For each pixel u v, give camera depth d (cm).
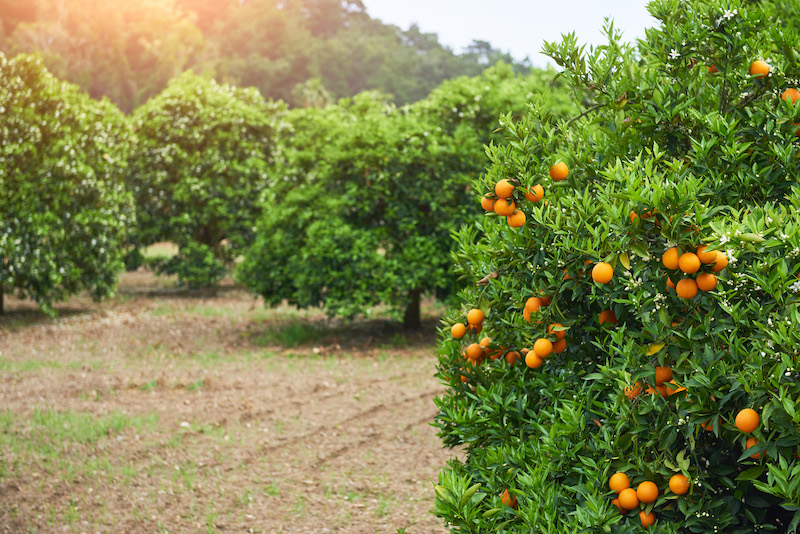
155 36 4666
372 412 647
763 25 237
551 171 235
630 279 199
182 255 1471
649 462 202
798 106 220
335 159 902
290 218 944
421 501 455
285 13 7031
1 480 466
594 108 253
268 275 964
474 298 280
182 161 1438
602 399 238
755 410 176
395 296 889
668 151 241
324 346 941
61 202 1070
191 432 581
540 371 259
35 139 1054
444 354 288
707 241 183
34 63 1077
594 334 246
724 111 242
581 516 194
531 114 259
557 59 256
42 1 4488
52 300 1307
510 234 242
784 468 165
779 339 170
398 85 7081
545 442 219
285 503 450
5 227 1002
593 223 219
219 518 427
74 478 476
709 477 204
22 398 670
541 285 233
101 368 802
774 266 184
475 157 885
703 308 197
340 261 883
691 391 187
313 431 590
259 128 1484
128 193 1230
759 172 220
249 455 534
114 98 4353
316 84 4953
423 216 893
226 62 6022
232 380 753
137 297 1415
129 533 403
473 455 264
